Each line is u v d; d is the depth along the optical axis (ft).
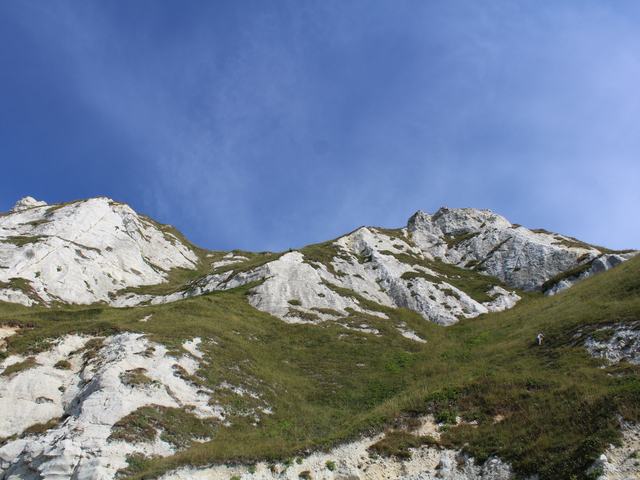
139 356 86.12
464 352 112.88
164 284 242.17
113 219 258.78
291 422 81.97
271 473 59.72
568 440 49.62
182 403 77.25
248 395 88.12
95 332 97.50
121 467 57.88
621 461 42.91
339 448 65.05
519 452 51.83
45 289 168.35
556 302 123.54
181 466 58.85
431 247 267.59
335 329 140.56
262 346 120.47
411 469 57.77
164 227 348.18
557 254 206.80
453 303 177.47
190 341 100.12
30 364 83.56
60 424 70.23
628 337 72.69
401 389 95.71
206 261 335.88
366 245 238.68
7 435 69.72
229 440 70.64
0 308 139.85
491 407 64.64
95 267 202.28
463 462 55.83
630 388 52.19
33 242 190.60
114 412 67.82
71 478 55.57
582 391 58.59
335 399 95.50
